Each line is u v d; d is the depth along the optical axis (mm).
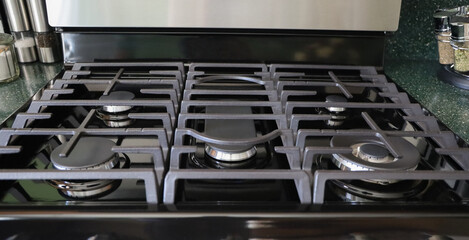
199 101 580
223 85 749
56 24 779
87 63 780
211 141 459
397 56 972
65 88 680
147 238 388
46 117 526
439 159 521
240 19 786
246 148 497
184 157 503
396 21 800
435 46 952
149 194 396
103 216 377
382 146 513
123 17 778
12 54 760
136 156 512
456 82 771
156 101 581
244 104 575
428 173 411
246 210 388
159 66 809
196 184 451
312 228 387
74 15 773
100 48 814
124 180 459
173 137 517
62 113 643
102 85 744
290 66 793
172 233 386
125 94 666
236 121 578
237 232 388
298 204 402
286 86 735
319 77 809
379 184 464
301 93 636
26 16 853
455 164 506
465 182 473
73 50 813
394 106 607
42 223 376
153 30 803
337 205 401
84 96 716
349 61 847
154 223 381
